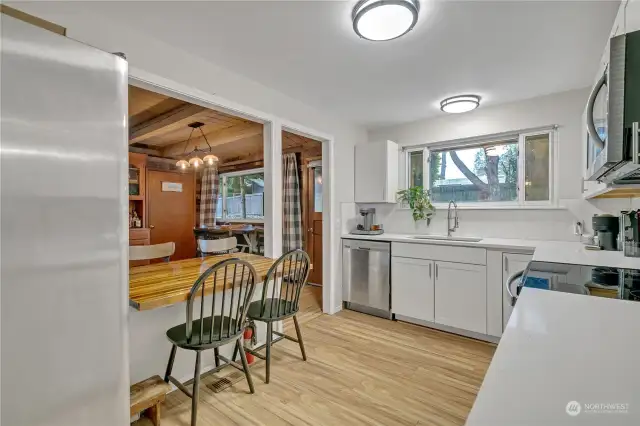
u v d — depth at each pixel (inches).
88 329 32.6
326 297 148.3
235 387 87.3
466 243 119.4
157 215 207.6
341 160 152.6
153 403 70.1
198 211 271.9
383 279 140.6
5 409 27.6
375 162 155.6
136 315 81.0
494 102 127.8
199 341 72.2
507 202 133.7
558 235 120.2
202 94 90.9
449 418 74.2
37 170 28.9
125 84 35.6
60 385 30.7
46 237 29.5
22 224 28.1
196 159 175.8
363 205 169.8
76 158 31.5
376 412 76.4
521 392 22.5
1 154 26.9
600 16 70.5
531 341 30.4
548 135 123.2
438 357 104.4
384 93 117.8
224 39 81.1
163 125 138.6
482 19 71.9
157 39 80.7
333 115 144.4
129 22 73.4
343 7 68.4
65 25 65.7
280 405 79.3
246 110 103.7
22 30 28.0
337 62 93.7
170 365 81.9
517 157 130.9
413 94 118.8
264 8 68.6
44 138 29.3
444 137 146.2
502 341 30.7
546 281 52.3
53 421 30.3
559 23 73.2
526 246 106.7
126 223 35.7
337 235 150.4
